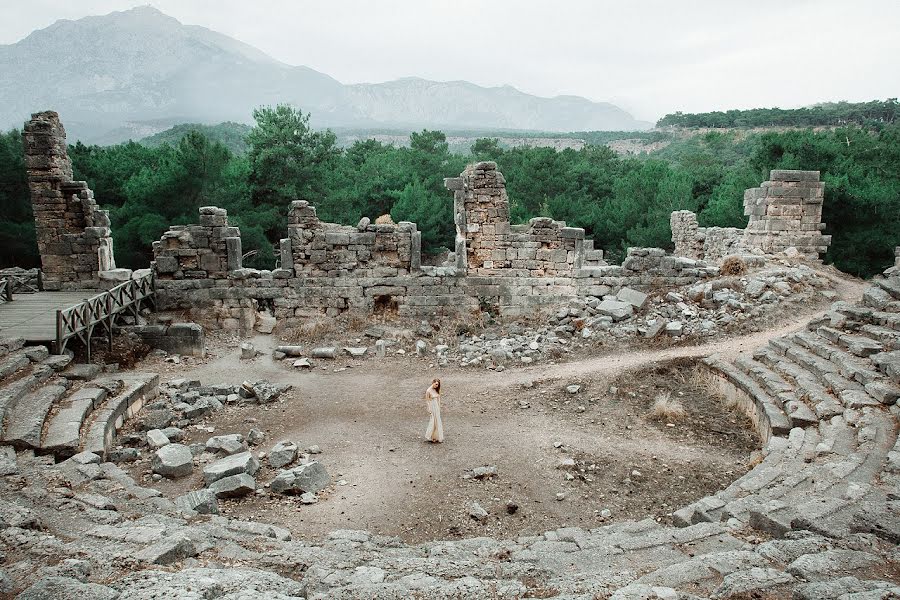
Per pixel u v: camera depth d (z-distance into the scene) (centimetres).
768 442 1141
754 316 1872
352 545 816
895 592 484
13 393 1233
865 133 5034
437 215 4019
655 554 711
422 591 564
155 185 3100
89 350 1627
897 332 1341
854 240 3238
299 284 2200
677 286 2162
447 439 1323
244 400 1559
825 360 1362
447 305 2247
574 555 722
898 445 941
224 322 2183
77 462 1045
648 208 4291
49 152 2183
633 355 1761
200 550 709
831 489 839
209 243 2153
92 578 563
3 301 1952
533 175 4938
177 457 1147
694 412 1420
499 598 558
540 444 1282
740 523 786
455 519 1001
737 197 3778
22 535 650
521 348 1919
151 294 2127
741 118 15962
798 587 513
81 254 2222
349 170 5128
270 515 998
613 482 1124
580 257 2209
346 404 1550
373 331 2114
